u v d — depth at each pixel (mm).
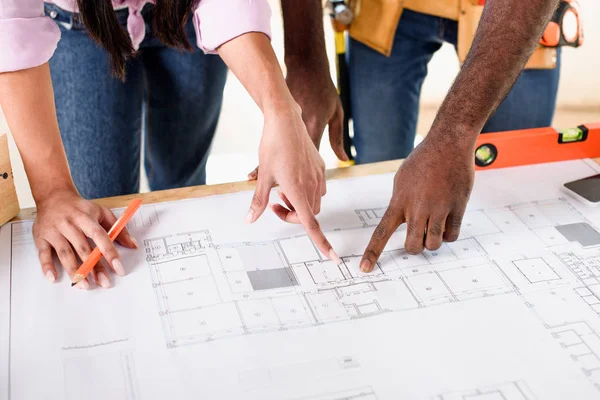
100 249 871
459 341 758
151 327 774
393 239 955
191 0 1005
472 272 879
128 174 1385
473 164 910
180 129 1461
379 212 1008
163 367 716
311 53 1181
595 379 710
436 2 1377
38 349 739
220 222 974
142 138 1574
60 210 924
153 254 904
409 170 920
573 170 1117
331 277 868
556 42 1326
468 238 952
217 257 898
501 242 941
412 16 1428
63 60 1228
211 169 2221
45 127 945
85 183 1355
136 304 812
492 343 756
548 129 1132
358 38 1488
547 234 959
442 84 2604
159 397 679
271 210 1004
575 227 975
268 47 959
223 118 2494
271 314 797
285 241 938
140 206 1002
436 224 893
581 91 2594
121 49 1042
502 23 858
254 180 1081
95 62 1231
